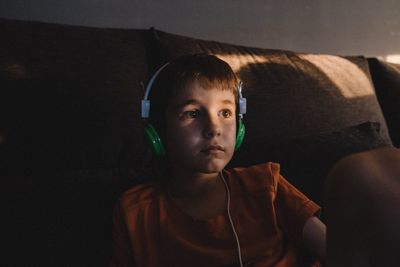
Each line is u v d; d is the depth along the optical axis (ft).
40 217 2.68
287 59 4.21
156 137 2.75
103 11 5.05
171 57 3.80
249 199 2.80
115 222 2.79
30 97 3.02
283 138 3.67
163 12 5.32
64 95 3.11
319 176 3.12
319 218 2.82
